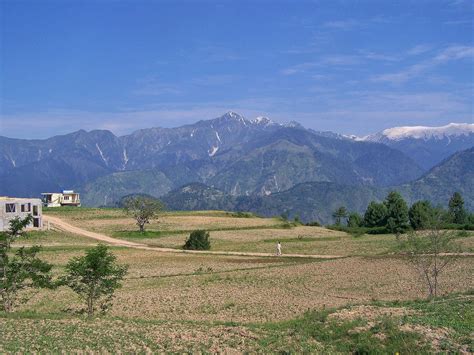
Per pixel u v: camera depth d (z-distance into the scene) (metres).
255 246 115.56
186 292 60.84
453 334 29.91
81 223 156.38
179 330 36.50
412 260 56.62
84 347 31.78
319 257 93.19
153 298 57.03
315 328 34.19
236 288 63.06
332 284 63.97
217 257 95.25
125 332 35.88
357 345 29.66
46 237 118.94
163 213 187.62
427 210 59.25
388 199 167.12
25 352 30.33
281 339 32.69
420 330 30.45
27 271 47.31
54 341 33.19
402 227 150.88
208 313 48.97
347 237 134.50
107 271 46.53
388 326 31.42
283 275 71.81
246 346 31.70
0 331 36.03
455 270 69.25
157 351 30.80
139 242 122.50
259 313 48.12
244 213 196.88
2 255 46.62
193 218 174.25
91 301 46.88
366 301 51.09
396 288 59.81
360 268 75.31
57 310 51.59
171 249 108.19
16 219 48.47
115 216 174.00
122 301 55.50
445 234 56.50
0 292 46.91
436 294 51.97
